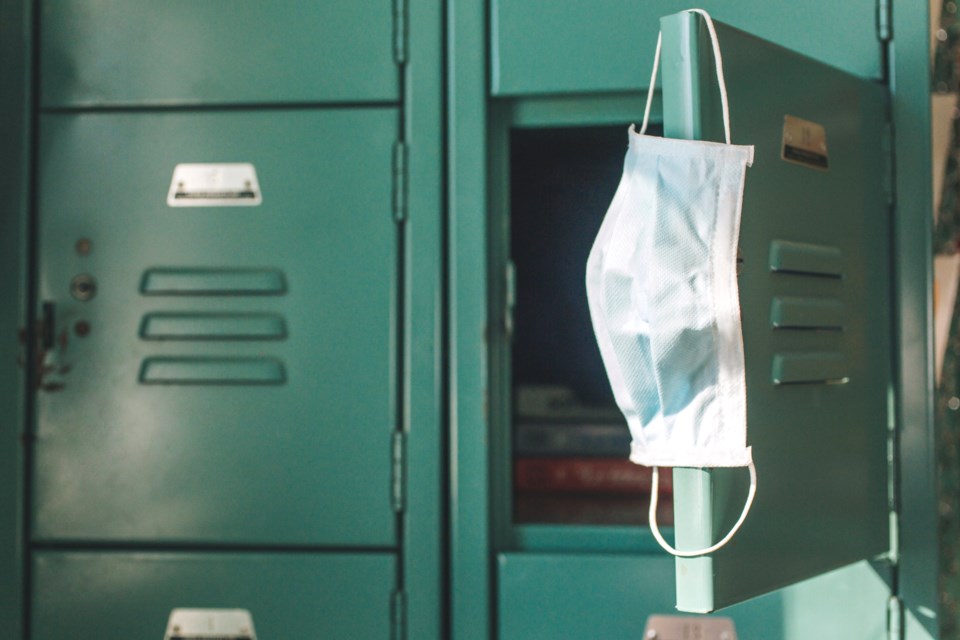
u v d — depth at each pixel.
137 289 1.67
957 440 2.04
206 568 1.65
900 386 1.59
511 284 1.64
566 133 1.74
